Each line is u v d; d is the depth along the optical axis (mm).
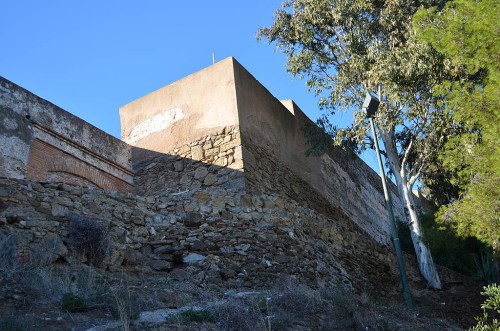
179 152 19469
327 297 11484
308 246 15875
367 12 20688
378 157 16031
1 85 14406
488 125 13305
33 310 8711
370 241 19750
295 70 21062
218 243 13852
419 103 19766
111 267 11844
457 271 22078
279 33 21672
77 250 11406
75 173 16203
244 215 15055
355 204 25297
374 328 10977
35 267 10141
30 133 14922
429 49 18562
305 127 22109
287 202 16531
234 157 18234
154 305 9648
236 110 18859
